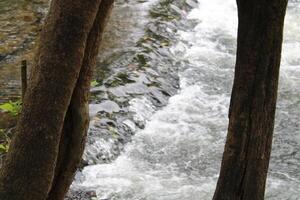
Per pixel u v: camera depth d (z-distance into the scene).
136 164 5.66
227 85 7.43
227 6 9.94
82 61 1.87
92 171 5.39
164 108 6.71
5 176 1.75
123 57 7.50
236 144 2.88
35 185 1.75
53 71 1.76
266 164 2.93
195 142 6.14
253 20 2.68
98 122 5.96
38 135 1.75
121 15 9.06
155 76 7.17
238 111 2.84
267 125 2.86
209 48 8.41
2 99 6.36
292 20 9.53
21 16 8.96
